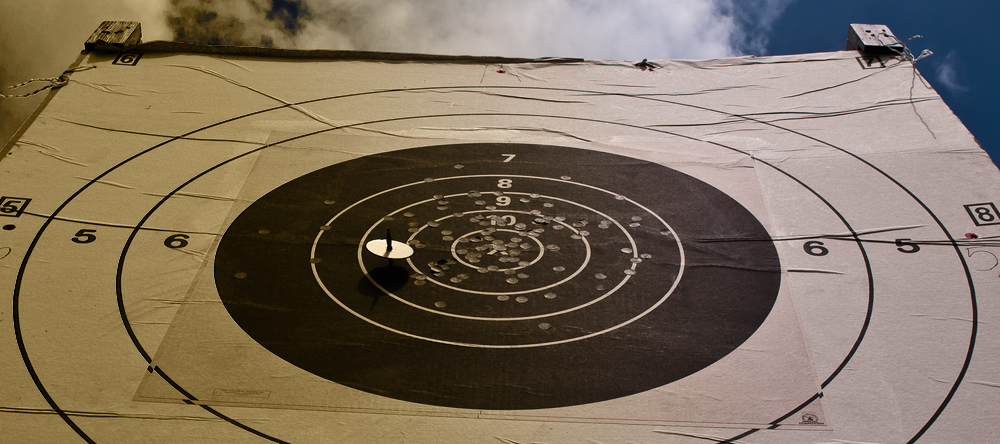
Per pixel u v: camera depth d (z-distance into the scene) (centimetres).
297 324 367
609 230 439
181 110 552
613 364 349
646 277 403
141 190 465
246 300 381
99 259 408
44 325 364
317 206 454
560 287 396
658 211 455
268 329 364
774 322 374
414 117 554
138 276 397
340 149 511
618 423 321
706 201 465
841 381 343
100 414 318
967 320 376
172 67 607
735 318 377
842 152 512
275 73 610
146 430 311
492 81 609
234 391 330
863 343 364
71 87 571
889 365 351
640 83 609
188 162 493
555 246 426
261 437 310
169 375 337
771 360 352
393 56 639
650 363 350
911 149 513
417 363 347
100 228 432
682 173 492
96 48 621
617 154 512
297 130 532
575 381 340
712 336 366
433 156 506
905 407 329
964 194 468
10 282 389
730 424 321
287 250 418
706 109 571
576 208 457
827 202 464
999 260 414
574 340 362
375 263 410
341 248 420
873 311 383
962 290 396
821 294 394
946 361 353
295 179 479
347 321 370
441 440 311
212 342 355
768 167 499
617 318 376
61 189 463
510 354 354
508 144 522
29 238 421
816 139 529
